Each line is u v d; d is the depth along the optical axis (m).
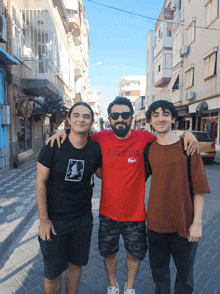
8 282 2.24
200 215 1.52
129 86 62.34
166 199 1.57
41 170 1.63
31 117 10.62
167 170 1.54
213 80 12.67
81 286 2.19
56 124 15.29
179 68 17.64
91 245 3.00
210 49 12.85
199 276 2.34
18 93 8.55
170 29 20.30
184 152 1.53
